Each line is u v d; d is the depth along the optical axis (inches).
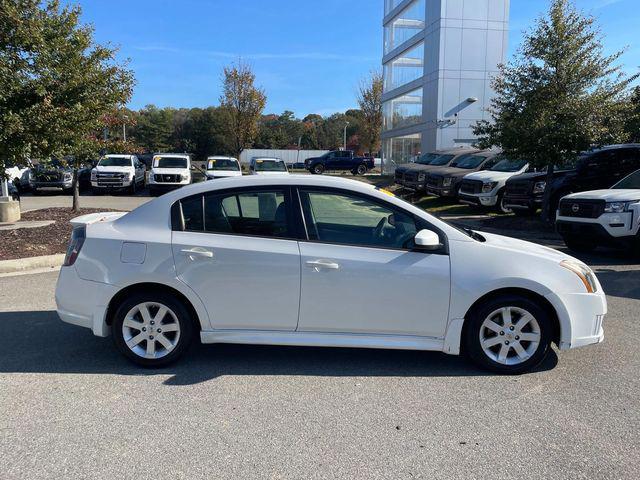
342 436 137.2
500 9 1222.9
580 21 496.7
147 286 178.2
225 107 1621.6
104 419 145.3
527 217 600.1
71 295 179.8
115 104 467.5
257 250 173.9
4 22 354.0
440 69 1226.6
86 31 442.9
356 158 1750.7
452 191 746.2
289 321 175.9
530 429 141.5
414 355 196.9
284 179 181.3
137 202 834.8
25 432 137.9
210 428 140.8
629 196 372.5
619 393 164.2
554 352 200.1
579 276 176.9
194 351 199.3
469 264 173.0
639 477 119.9
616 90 494.3
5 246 382.3
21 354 193.9
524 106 525.3
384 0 1731.1
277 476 119.2
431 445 133.1
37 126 365.1
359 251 174.4
